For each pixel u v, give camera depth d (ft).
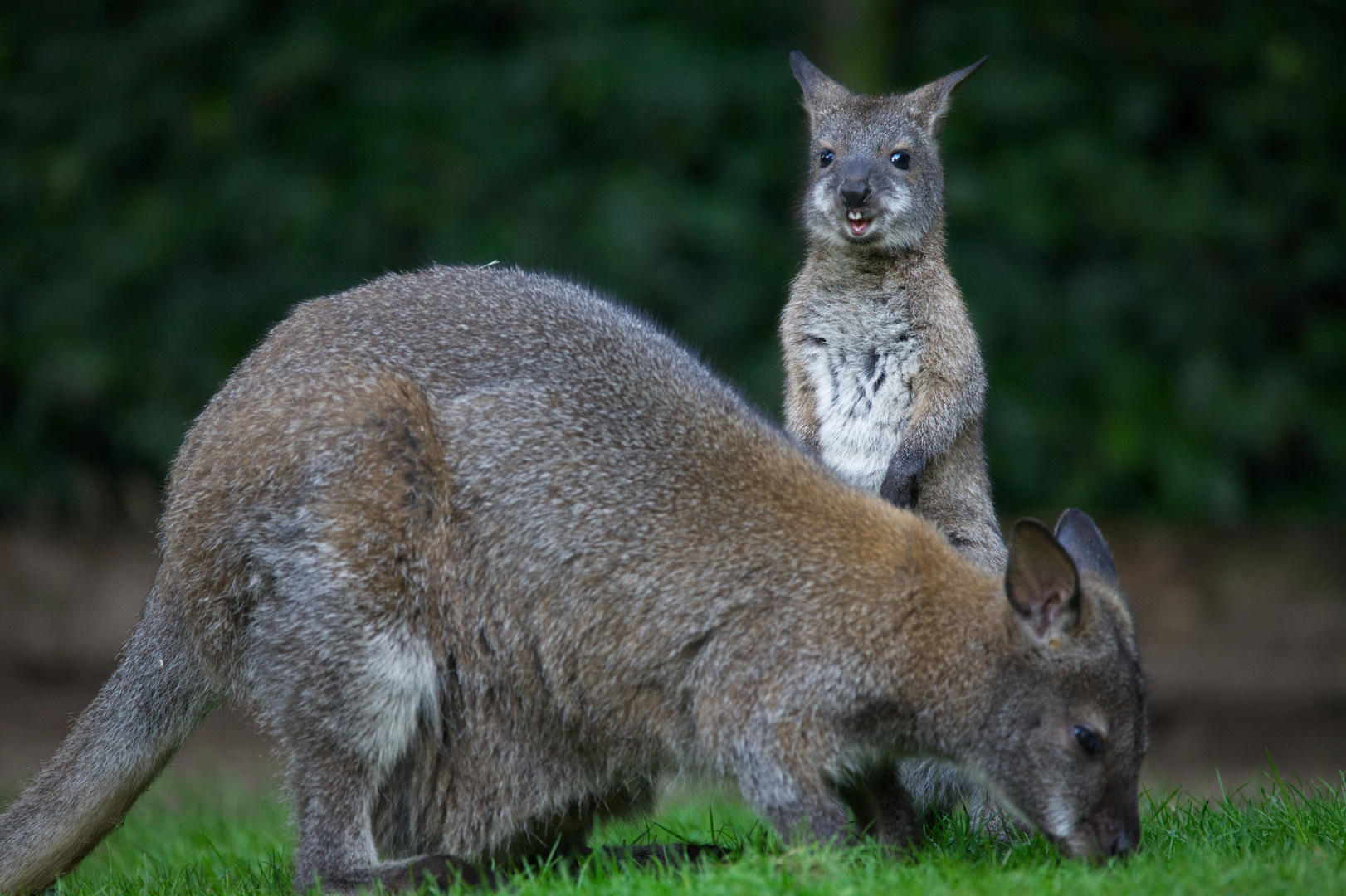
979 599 24.66
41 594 56.85
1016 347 60.59
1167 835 26.73
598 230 59.11
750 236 60.29
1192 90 64.59
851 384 34.19
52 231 62.03
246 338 61.16
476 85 61.93
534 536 24.89
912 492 31.81
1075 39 62.95
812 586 24.41
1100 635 24.03
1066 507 60.29
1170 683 53.16
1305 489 64.90
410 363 25.85
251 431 25.16
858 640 24.21
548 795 25.77
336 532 24.32
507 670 25.23
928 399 32.94
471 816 25.68
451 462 25.09
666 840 30.99
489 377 25.77
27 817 26.66
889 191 34.14
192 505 25.48
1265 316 64.03
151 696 26.76
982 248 60.64
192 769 47.50
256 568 24.86
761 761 24.00
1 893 26.48
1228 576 58.75
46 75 62.64
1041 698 24.16
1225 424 60.54
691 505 24.98
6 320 61.87
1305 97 63.98
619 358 26.37
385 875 24.39
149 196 61.31
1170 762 48.78
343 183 61.46
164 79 61.77
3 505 62.18
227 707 27.58
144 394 60.80
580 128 62.03
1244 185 64.23
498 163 61.36
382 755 24.86
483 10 63.41
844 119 36.99
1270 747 49.42
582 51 60.64
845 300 34.37
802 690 24.03
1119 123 62.54
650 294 60.39
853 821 26.61
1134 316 62.13
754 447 25.94
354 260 61.00
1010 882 22.07
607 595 24.73
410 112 61.72
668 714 24.94
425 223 60.49
